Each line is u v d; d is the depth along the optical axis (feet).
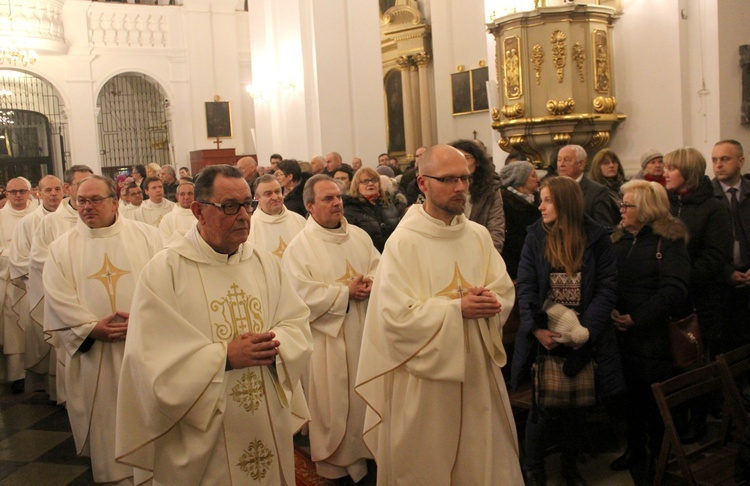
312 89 39.60
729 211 15.49
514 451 10.49
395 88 53.93
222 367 8.64
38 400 20.38
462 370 9.75
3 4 55.77
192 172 63.00
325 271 14.10
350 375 13.66
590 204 15.70
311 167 27.20
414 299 10.12
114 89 67.10
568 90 22.16
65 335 12.91
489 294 9.82
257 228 17.78
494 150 28.63
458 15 47.50
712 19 21.36
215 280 9.18
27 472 15.08
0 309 22.13
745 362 11.72
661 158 17.89
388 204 18.43
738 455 8.77
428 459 10.26
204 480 8.80
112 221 13.69
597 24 22.67
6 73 60.49
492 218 15.23
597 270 11.85
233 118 67.15
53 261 13.34
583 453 13.85
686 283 12.37
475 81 45.88
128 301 13.30
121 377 8.90
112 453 12.88
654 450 12.70
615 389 11.61
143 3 65.98
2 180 60.75
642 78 22.71
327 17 38.34
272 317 9.59
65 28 60.54
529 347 11.97
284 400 9.29
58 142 62.23
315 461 13.89
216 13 66.28
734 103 21.66
